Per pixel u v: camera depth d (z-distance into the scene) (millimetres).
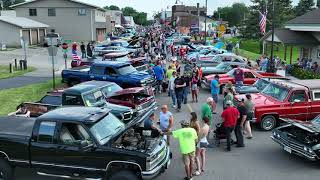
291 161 11727
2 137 9711
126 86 20484
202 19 108375
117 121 10109
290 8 78188
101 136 9227
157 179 10227
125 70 20969
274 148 12938
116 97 15555
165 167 9727
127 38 64625
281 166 11281
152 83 21078
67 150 9211
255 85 18219
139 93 15961
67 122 9289
